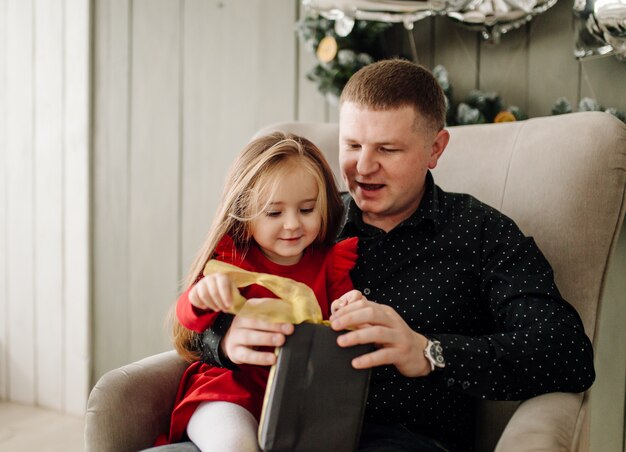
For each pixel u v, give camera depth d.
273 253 1.07
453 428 1.05
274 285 0.90
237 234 1.06
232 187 1.04
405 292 1.07
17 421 2.09
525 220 1.14
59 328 2.17
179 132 2.00
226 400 0.94
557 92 1.56
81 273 2.12
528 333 0.94
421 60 1.67
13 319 2.26
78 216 2.12
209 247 1.03
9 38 2.20
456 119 1.56
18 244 2.23
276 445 0.81
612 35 1.32
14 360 2.26
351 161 1.06
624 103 1.49
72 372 2.15
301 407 0.81
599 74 1.51
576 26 1.43
